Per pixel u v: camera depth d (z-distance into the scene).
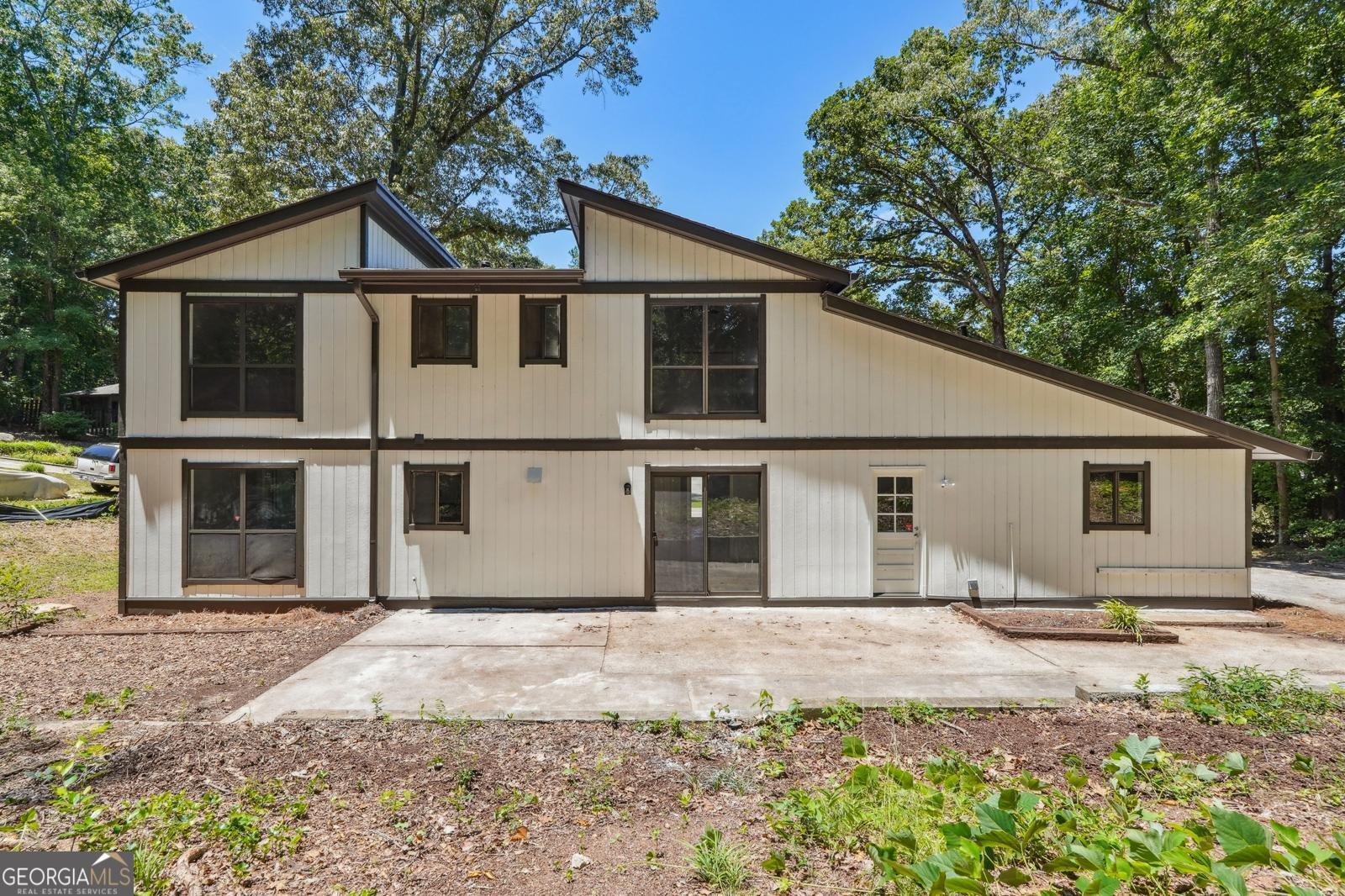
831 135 19.67
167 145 30.12
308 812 3.52
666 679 5.84
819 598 8.74
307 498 8.59
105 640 7.15
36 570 10.31
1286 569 11.83
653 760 4.23
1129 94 14.61
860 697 5.28
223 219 17.44
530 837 3.30
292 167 17.41
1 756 4.12
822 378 8.78
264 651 6.74
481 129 20.80
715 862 2.96
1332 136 10.75
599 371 8.78
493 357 8.77
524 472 8.77
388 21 18.83
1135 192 15.62
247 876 2.93
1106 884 2.18
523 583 8.74
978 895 2.26
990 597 8.69
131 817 3.19
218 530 8.54
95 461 17.31
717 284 8.73
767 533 8.75
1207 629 7.64
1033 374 8.56
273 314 8.62
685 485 8.81
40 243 25.25
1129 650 6.77
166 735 4.50
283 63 18.52
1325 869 2.79
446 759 4.21
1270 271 11.41
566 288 8.70
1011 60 18.70
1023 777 3.42
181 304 8.50
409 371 8.71
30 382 28.28
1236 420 16.66
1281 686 5.27
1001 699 5.18
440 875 2.98
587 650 6.78
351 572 8.61
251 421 8.55
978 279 21.38
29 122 26.58
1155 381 17.81
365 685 5.67
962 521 8.73
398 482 8.69
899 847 2.93
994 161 19.70
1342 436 14.95
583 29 20.42
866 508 8.77
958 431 8.73
